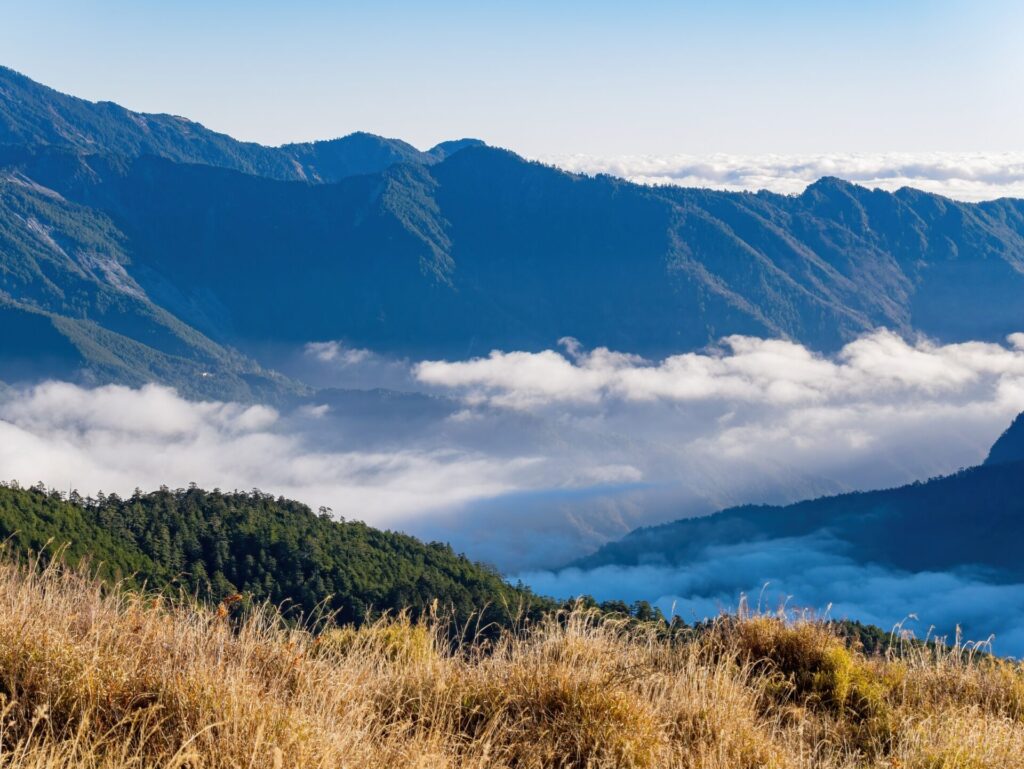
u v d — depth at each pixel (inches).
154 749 146.9
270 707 163.5
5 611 180.7
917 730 231.0
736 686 242.2
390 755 165.8
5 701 151.6
